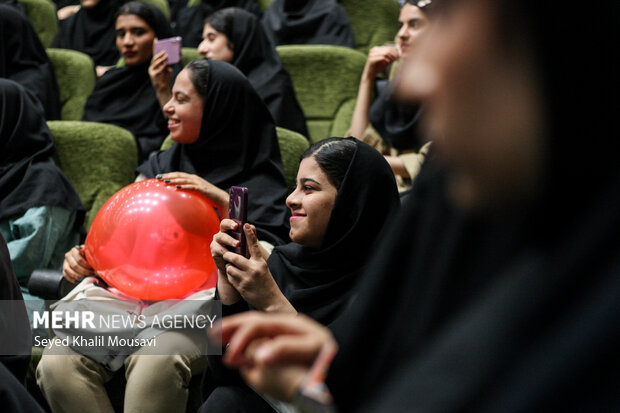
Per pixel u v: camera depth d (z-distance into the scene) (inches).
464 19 11.6
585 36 11.4
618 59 11.5
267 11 141.9
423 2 98.7
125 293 64.3
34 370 71.3
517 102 11.6
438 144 12.5
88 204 92.9
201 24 156.0
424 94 12.0
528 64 11.5
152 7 128.8
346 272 56.9
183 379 62.1
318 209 56.9
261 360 16.6
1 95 91.0
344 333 20.1
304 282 57.9
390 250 19.6
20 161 89.4
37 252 82.4
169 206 63.7
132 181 95.8
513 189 12.2
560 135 11.7
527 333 11.4
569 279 11.4
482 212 13.3
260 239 75.9
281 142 87.4
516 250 12.5
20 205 84.4
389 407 12.2
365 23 138.1
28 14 153.0
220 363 54.1
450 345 12.3
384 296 19.9
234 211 52.7
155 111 123.8
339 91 112.5
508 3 11.4
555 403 10.7
